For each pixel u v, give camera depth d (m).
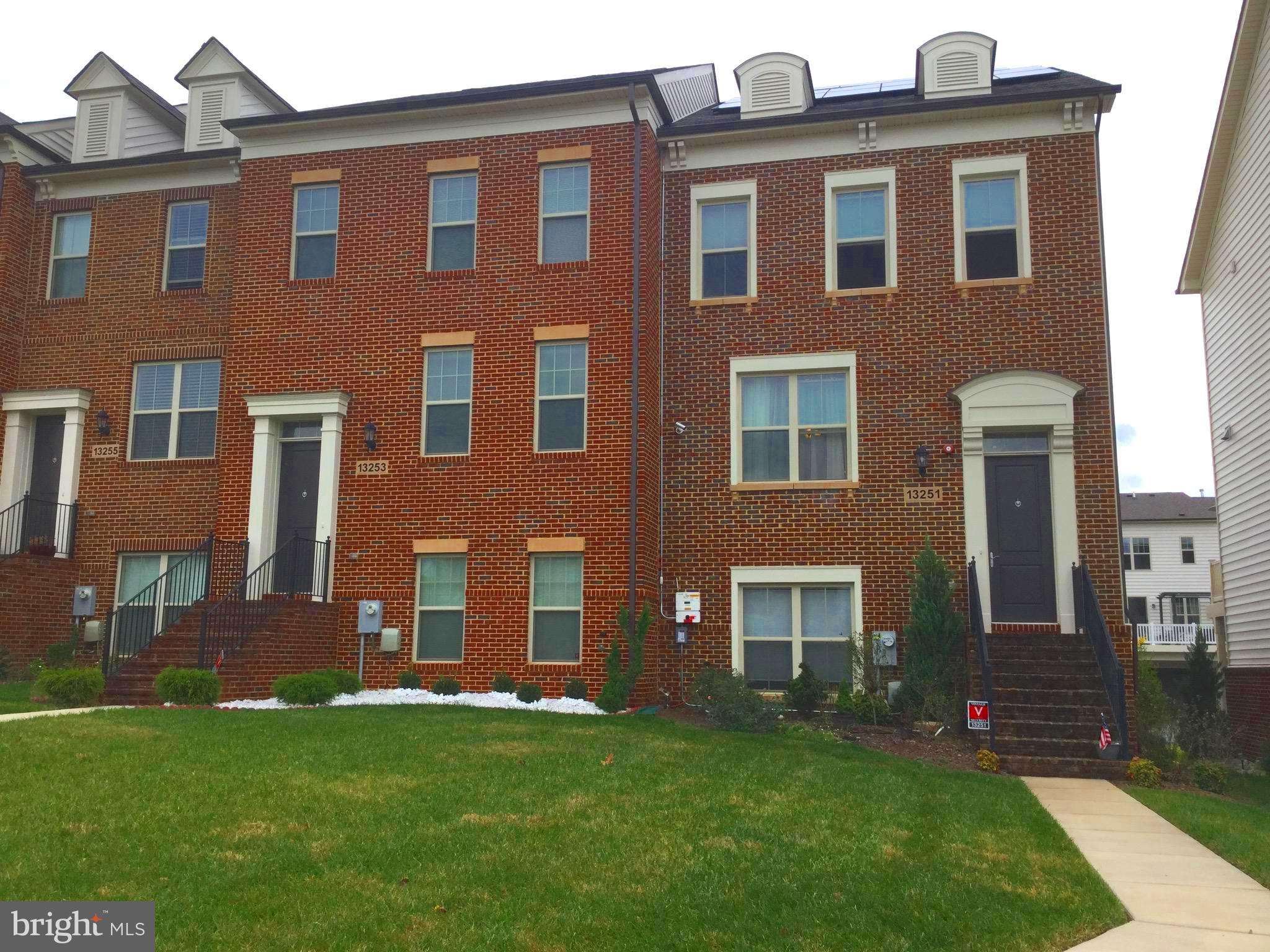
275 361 17.12
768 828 8.09
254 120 17.48
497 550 15.77
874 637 15.16
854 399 16.17
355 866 6.90
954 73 16.92
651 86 16.42
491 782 9.11
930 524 15.63
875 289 16.36
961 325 16.02
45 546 17.84
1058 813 9.97
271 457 16.81
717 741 11.91
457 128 17.11
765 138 17.08
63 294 19.28
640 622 15.25
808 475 16.33
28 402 18.50
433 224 17.12
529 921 6.13
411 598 15.99
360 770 9.27
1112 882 7.54
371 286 17.00
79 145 19.92
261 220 17.59
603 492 15.52
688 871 7.03
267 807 8.05
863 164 16.75
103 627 17.58
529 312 16.33
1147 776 11.76
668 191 17.39
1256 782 14.32
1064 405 15.34
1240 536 19.88
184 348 18.30
